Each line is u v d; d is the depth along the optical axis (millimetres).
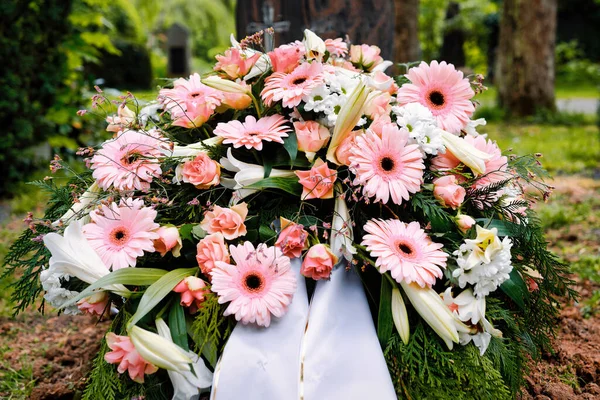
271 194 958
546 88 6289
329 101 932
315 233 892
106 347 869
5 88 2854
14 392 1207
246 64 993
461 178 977
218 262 847
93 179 1048
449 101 985
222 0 11625
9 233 2250
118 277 832
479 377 854
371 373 826
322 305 860
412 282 854
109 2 3809
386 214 952
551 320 1018
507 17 6383
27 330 1541
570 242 2115
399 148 893
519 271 954
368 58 1099
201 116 966
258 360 822
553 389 1105
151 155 957
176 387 827
